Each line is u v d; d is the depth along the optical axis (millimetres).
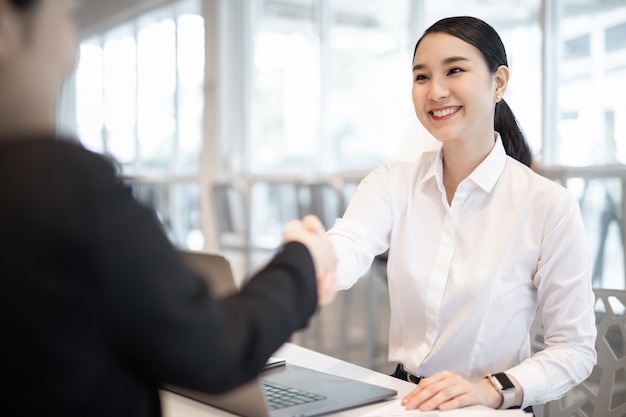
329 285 922
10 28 638
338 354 4309
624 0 3609
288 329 792
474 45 1508
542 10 4000
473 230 1561
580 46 3857
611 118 3701
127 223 641
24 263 597
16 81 647
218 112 6617
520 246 1523
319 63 5730
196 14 6977
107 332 635
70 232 600
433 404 1206
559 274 1491
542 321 1565
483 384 1343
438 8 4793
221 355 706
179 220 7359
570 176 3615
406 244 1621
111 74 8508
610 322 1673
